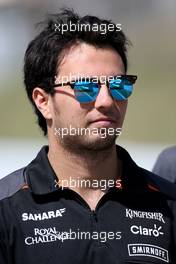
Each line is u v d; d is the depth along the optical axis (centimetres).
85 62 694
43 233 687
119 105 697
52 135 724
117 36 708
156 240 700
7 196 705
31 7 5753
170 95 5097
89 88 686
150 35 5762
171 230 713
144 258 688
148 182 727
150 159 1822
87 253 682
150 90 5166
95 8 5719
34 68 723
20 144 2803
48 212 695
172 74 5328
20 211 694
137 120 4894
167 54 5550
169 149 1098
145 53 5588
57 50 703
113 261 684
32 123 4928
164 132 4791
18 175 727
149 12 5931
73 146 705
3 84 5516
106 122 689
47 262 678
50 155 729
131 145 2941
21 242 685
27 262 680
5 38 5803
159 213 715
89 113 689
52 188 701
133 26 5825
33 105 751
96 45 698
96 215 698
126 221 702
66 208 697
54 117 714
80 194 715
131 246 691
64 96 697
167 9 5934
